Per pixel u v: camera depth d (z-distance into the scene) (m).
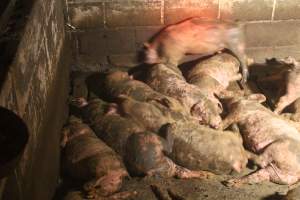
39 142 1.73
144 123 2.17
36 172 1.64
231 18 2.86
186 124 2.07
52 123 2.04
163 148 2.00
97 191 1.86
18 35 1.57
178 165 2.05
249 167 2.17
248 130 2.17
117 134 2.06
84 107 2.37
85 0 2.71
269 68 2.93
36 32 1.82
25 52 1.58
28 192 1.50
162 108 2.23
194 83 2.54
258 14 2.84
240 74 2.76
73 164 1.99
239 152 2.00
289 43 2.97
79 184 2.05
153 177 2.08
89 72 2.96
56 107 2.18
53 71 2.20
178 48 2.72
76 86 2.81
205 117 2.25
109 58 2.94
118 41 2.88
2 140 1.00
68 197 1.87
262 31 2.91
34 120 1.67
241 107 2.26
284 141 2.03
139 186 2.04
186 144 1.99
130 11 2.77
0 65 1.38
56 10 2.45
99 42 2.87
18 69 1.45
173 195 1.97
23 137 1.00
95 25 2.80
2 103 1.23
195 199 1.98
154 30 2.85
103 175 1.87
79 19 2.77
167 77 2.47
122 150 2.03
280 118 2.22
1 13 1.66
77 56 2.93
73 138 2.14
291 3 2.81
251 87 2.78
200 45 2.73
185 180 2.08
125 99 2.27
